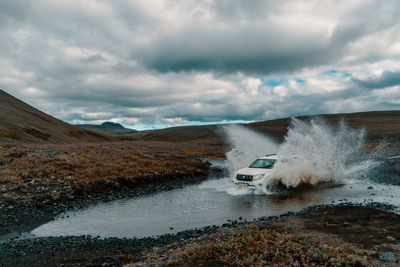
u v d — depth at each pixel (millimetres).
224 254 8234
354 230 10117
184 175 28531
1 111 87438
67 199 18297
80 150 35156
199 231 11664
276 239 8992
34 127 86250
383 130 83500
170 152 55531
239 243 8812
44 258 9391
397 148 46875
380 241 9031
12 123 78438
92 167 26000
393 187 20000
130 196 19906
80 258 9250
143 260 8648
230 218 13734
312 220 11508
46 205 16828
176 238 10992
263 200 17125
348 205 14000
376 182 22000
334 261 7434
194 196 19312
